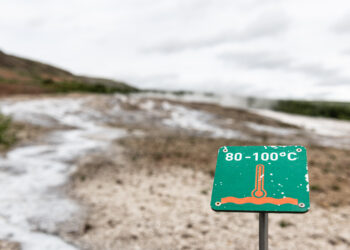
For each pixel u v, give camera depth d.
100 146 12.30
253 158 2.32
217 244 5.09
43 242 5.12
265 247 2.12
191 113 23.69
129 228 5.67
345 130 23.48
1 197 6.93
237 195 2.19
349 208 6.46
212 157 10.61
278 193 2.11
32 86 30.48
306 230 5.52
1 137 11.58
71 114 19.67
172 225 5.77
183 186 7.91
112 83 94.69
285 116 29.77
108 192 7.52
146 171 9.16
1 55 69.38
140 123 19.31
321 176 8.59
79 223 5.87
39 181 8.23
